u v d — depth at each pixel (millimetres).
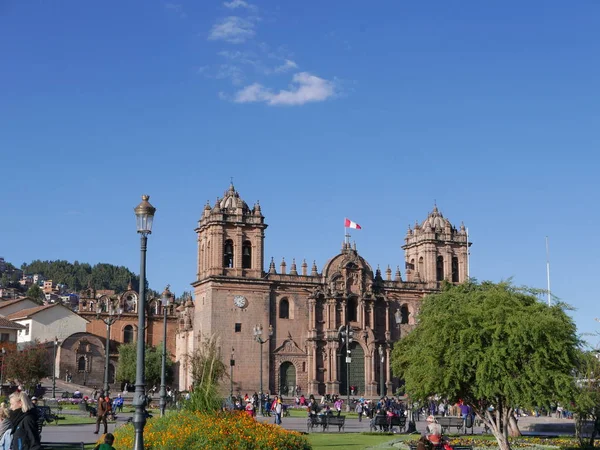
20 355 117562
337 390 134500
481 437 61906
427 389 47375
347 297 138625
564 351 44781
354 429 74062
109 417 77188
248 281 132250
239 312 131250
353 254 141500
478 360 45031
